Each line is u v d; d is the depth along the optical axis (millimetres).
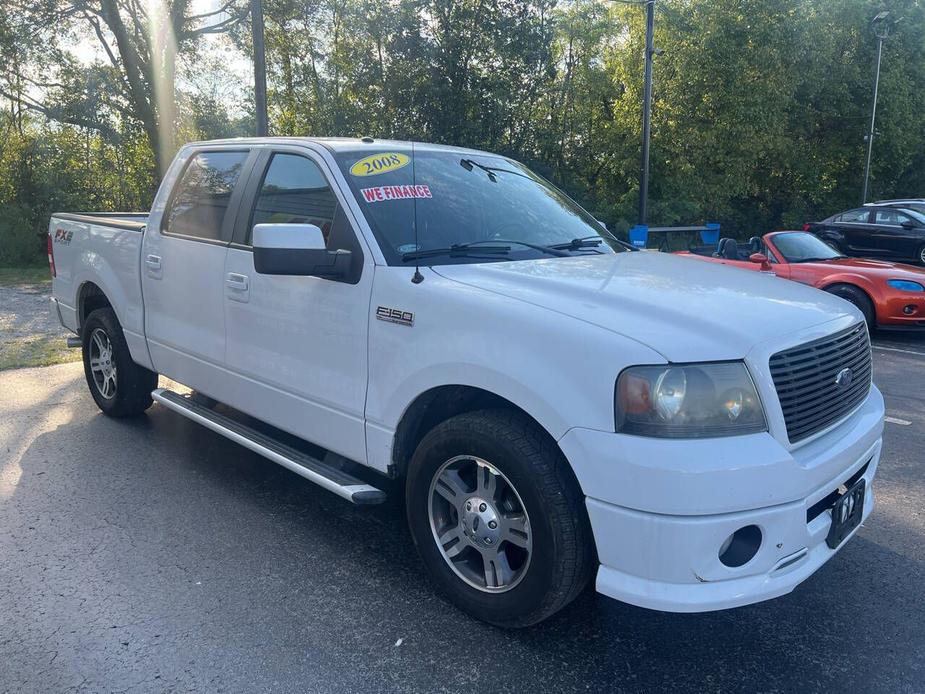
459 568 3145
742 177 27484
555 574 2750
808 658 2949
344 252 3355
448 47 22891
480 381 2854
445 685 2746
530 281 3104
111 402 5500
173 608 3193
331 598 3303
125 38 21219
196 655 2883
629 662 2904
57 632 3008
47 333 9062
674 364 2512
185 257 4422
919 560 3748
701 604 2498
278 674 2783
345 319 3404
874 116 27500
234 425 4223
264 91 12289
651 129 27234
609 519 2549
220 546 3752
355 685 2734
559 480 2711
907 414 6371
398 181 3734
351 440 3473
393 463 3314
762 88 25984
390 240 3408
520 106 24266
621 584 2572
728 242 10031
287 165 3969
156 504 4207
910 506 4398
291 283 3682
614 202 28812
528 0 23391
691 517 2445
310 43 24031
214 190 4402
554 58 27062
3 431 5355
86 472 4637
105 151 23484
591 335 2621
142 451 5004
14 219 19781
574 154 28766
